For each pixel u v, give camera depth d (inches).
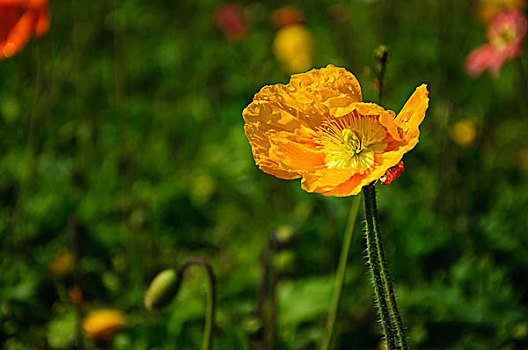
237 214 42.8
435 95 51.1
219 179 44.6
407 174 43.7
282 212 42.8
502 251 35.6
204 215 42.3
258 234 40.0
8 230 34.7
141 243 36.3
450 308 31.5
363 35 62.5
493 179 43.1
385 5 64.3
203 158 47.3
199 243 40.8
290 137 22.9
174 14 67.9
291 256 29.8
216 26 67.0
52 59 49.2
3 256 34.0
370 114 22.7
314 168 22.8
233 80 57.3
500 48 36.1
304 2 70.7
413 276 35.1
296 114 23.0
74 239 29.2
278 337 31.2
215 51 61.7
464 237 36.5
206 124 50.6
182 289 32.5
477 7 57.5
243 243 40.0
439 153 41.4
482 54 37.3
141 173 45.1
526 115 46.5
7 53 29.1
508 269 33.4
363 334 31.7
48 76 46.6
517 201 40.3
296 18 53.8
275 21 55.1
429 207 39.8
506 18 35.6
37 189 41.1
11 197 40.1
